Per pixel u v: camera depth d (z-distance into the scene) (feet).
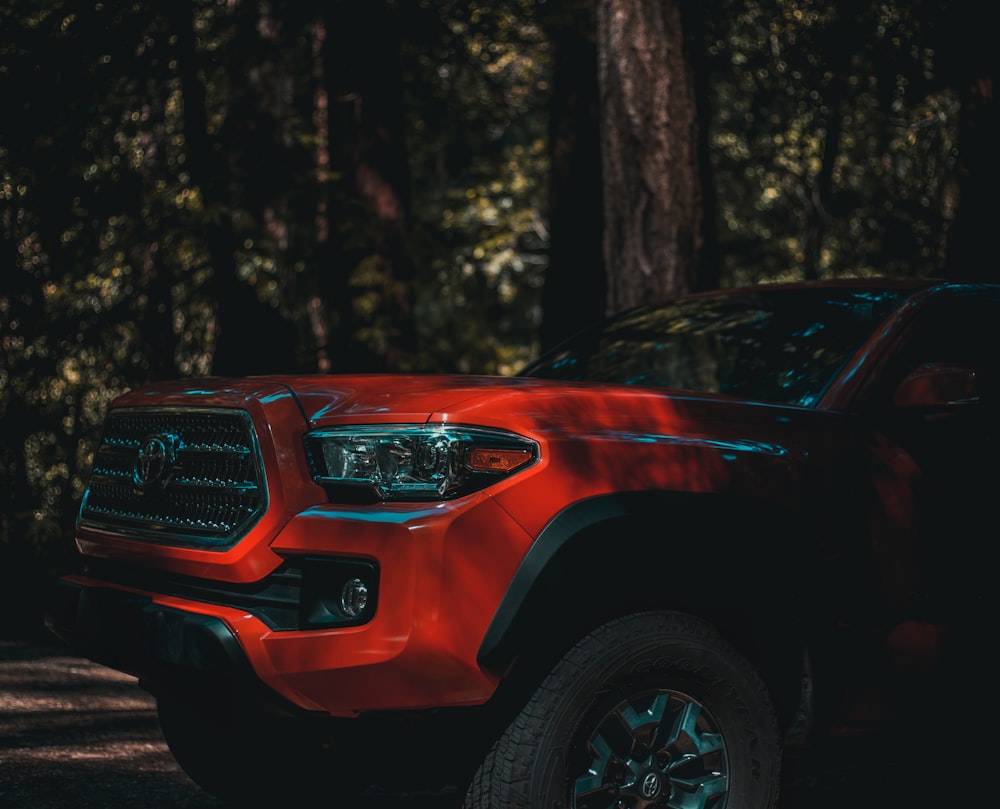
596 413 10.68
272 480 10.47
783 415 11.59
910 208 46.24
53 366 35.29
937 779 15.61
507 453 10.12
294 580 10.30
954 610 11.95
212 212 34.58
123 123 35.96
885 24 37.47
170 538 11.14
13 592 31.42
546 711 10.10
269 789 13.67
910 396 11.76
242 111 38.65
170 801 13.47
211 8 38.37
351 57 42.86
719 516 10.64
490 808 10.15
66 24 33.71
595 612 10.40
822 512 11.22
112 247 35.45
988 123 28.12
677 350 14.58
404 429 10.21
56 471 36.01
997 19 28.04
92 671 21.11
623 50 25.77
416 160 62.75
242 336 35.50
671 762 10.70
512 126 69.62
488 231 62.59
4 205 34.24
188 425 11.47
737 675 10.82
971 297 13.65
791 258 54.24
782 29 40.50
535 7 44.01
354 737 10.15
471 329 63.10
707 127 28.37
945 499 11.99
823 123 44.32
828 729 11.49
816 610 11.21
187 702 10.81
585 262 43.55
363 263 40.55
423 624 9.65
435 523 9.77
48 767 14.46
